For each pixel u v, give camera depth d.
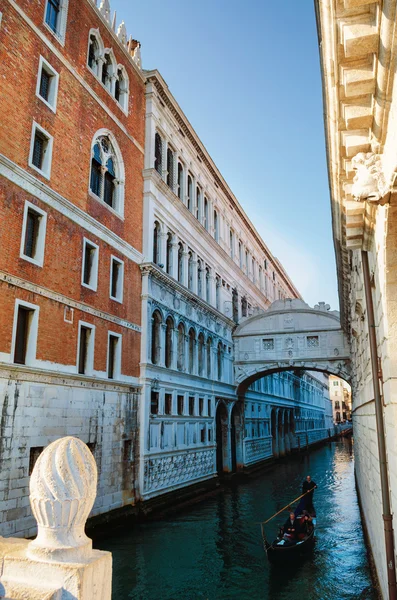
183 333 26.94
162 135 26.33
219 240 35.84
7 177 14.29
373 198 6.42
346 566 14.34
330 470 41.19
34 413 14.39
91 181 19.70
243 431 37.12
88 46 19.77
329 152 8.79
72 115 18.09
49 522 3.37
